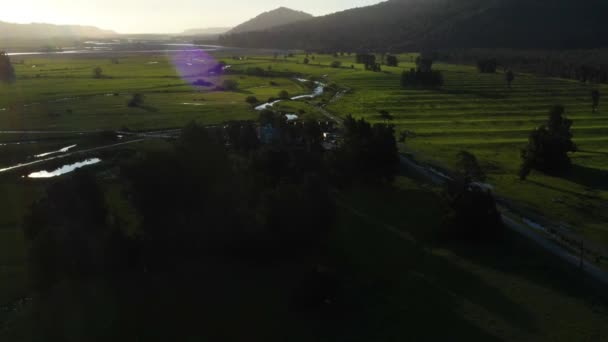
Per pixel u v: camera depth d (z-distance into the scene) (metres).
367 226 54.16
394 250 48.03
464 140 96.75
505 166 78.56
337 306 38.12
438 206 60.50
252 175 56.16
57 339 34.75
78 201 44.00
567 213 57.62
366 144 67.25
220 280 42.25
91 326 36.25
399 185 69.31
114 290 41.00
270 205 45.28
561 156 73.00
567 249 47.75
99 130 104.56
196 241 45.56
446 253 47.19
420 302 38.50
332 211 48.22
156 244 44.50
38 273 40.50
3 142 94.62
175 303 38.94
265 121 90.69
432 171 76.19
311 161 67.50
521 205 60.16
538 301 38.19
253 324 36.12
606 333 34.03
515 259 45.62
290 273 43.47
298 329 35.44
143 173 43.06
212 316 37.19
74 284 42.00
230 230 45.03
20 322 36.81
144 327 36.00
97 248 42.50
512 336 33.88
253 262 45.22
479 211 49.06
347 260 45.97
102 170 77.25
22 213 58.38
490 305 37.78
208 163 45.97
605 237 50.56
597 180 71.31
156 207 43.91
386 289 40.62
